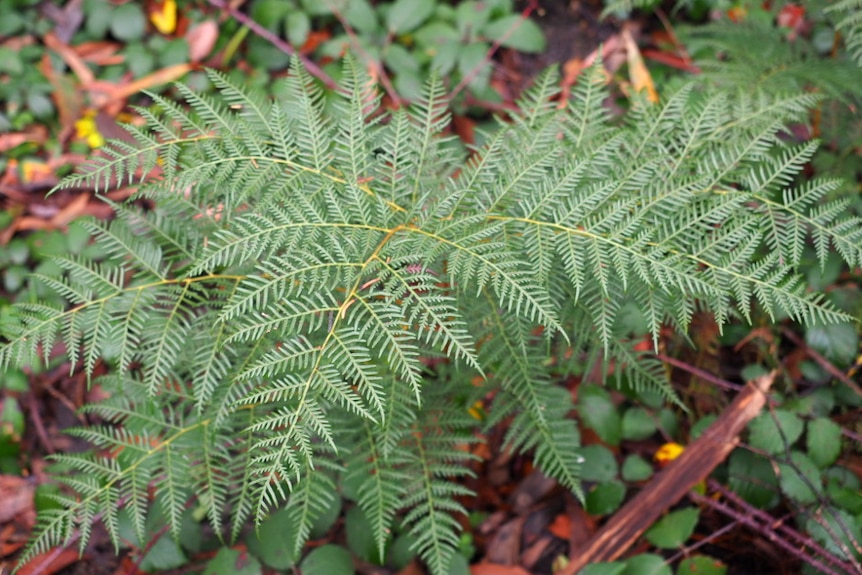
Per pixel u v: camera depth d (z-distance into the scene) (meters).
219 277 0.75
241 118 0.72
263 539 0.87
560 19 1.21
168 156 0.70
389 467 0.78
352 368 0.64
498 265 0.65
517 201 0.71
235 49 1.16
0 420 0.98
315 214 0.67
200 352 0.74
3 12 1.15
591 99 0.77
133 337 0.72
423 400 0.80
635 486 0.94
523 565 0.93
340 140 0.72
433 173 0.75
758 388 0.87
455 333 0.63
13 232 1.06
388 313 0.64
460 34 1.16
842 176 0.95
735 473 0.90
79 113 1.12
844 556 0.84
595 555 0.88
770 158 0.74
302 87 0.73
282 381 0.64
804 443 0.93
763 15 1.10
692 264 0.68
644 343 0.96
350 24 1.15
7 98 1.12
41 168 1.09
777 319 0.96
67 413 1.00
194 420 0.79
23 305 0.72
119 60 1.15
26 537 0.94
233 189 0.70
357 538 0.89
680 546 0.86
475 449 0.97
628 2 1.03
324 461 0.76
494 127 1.11
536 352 0.78
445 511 0.94
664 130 0.77
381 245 0.67
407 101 1.12
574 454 0.79
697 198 0.72
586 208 0.69
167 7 1.17
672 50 1.17
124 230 0.76
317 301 0.68
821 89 0.94
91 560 0.92
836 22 0.96
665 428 0.94
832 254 0.96
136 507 0.76
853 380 0.96
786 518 0.87
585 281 0.71
